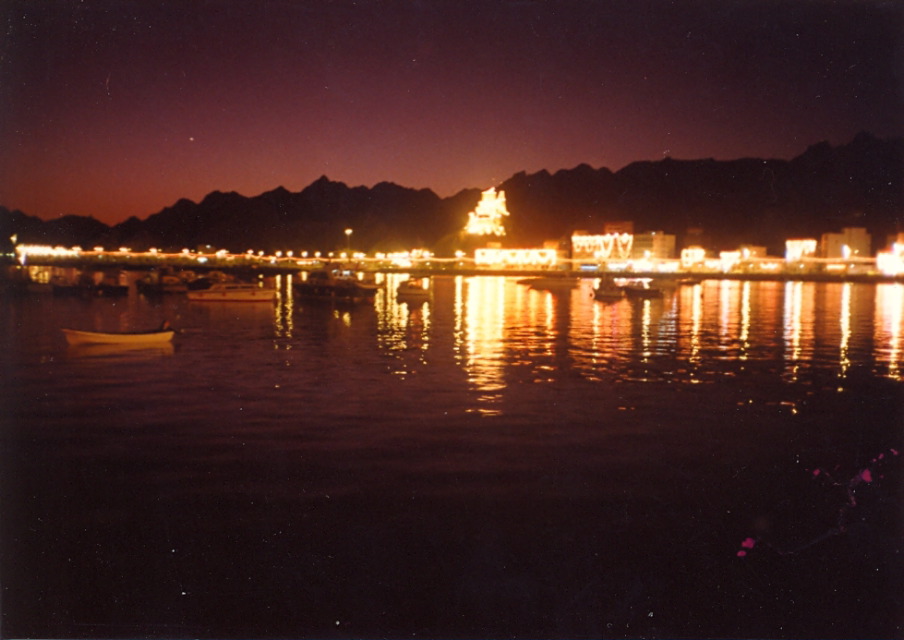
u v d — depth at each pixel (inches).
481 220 6835.6
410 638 289.9
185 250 6348.4
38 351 1023.6
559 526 383.9
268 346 1096.8
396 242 7706.7
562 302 2154.3
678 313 1744.6
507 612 307.1
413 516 395.9
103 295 2377.0
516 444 533.0
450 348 1077.8
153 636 288.8
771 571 337.7
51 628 293.9
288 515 397.4
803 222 5585.6
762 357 987.3
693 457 504.1
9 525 384.2
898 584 327.9
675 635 293.4
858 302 2144.4
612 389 746.8
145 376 822.5
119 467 478.9
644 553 355.6
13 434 560.7
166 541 366.0
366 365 906.1
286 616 303.0
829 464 490.9
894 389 751.7
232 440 542.9
